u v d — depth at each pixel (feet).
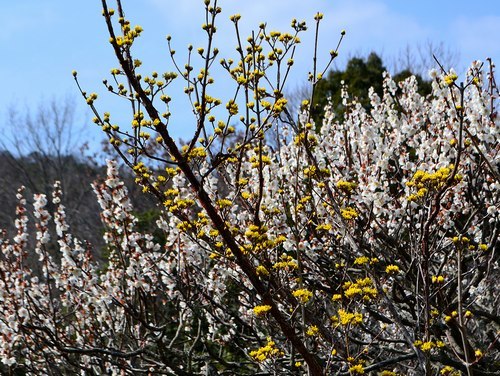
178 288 22.22
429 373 13.43
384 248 20.67
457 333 19.43
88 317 24.95
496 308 21.71
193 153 14.24
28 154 102.78
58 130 103.24
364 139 22.03
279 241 15.20
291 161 20.54
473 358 18.34
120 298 23.32
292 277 19.27
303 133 16.88
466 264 21.88
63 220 23.04
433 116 23.50
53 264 24.41
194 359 22.71
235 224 20.48
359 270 19.58
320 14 15.35
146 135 14.55
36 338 22.82
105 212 21.75
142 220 45.11
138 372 22.15
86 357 24.11
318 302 19.70
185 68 13.99
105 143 86.43
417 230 21.11
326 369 13.73
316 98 65.10
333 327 14.89
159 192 16.24
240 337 21.66
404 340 18.03
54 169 103.19
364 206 19.84
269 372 18.60
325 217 19.40
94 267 24.11
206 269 23.06
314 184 21.12
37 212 22.48
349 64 65.26
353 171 22.68
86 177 96.53
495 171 18.53
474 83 18.66
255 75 14.38
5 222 91.97
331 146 22.98
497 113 19.22
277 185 20.43
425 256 15.06
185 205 15.62
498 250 21.12
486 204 20.06
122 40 13.46
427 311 14.19
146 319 23.52
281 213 19.33
